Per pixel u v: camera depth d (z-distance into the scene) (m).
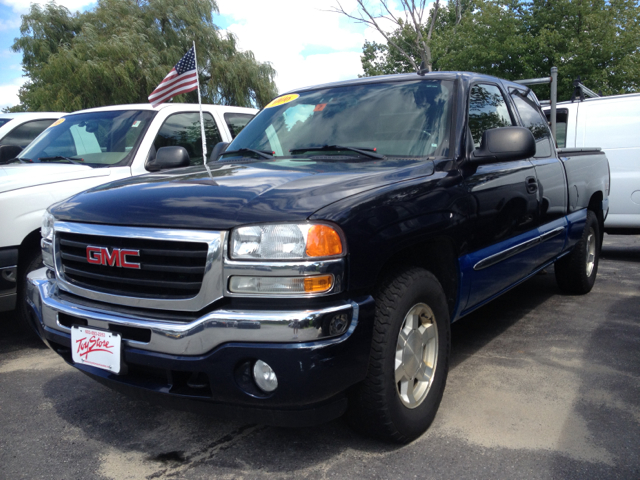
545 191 3.87
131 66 21.98
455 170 2.80
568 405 2.86
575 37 19.67
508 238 3.33
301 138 3.31
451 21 31.78
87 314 2.30
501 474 2.23
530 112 4.25
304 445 2.50
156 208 2.23
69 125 5.39
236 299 2.03
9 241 3.63
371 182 2.37
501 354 3.65
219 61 24.88
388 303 2.26
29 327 3.94
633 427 2.61
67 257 2.47
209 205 2.15
